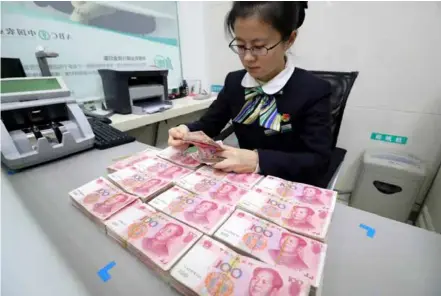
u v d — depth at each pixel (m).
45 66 1.17
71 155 0.76
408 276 0.35
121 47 1.66
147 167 0.62
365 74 1.56
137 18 1.71
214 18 2.07
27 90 0.69
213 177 0.58
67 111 0.78
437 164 1.51
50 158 0.70
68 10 1.35
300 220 0.43
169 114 1.53
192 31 2.13
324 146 0.75
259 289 0.30
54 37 1.33
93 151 0.80
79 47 1.44
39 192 0.55
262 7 0.57
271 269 0.33
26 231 0.41
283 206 0.47
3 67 1.04
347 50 1.57
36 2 1.23
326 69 1.67
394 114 1.55
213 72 2.29
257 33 0.60
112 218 0.43
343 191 1.87
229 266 0.34
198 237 0.39
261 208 0.46
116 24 1.60
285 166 0.65
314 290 0.31
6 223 0.43
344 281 0.34
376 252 0.39
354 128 1.70
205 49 2.25
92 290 0.32
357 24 1.49
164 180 0.56
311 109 0.78
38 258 0.36
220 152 0.66
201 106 1.80
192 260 0.35
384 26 1.42
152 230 0.40
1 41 1.16
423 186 1.57
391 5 1.37
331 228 0.44
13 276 0.32
